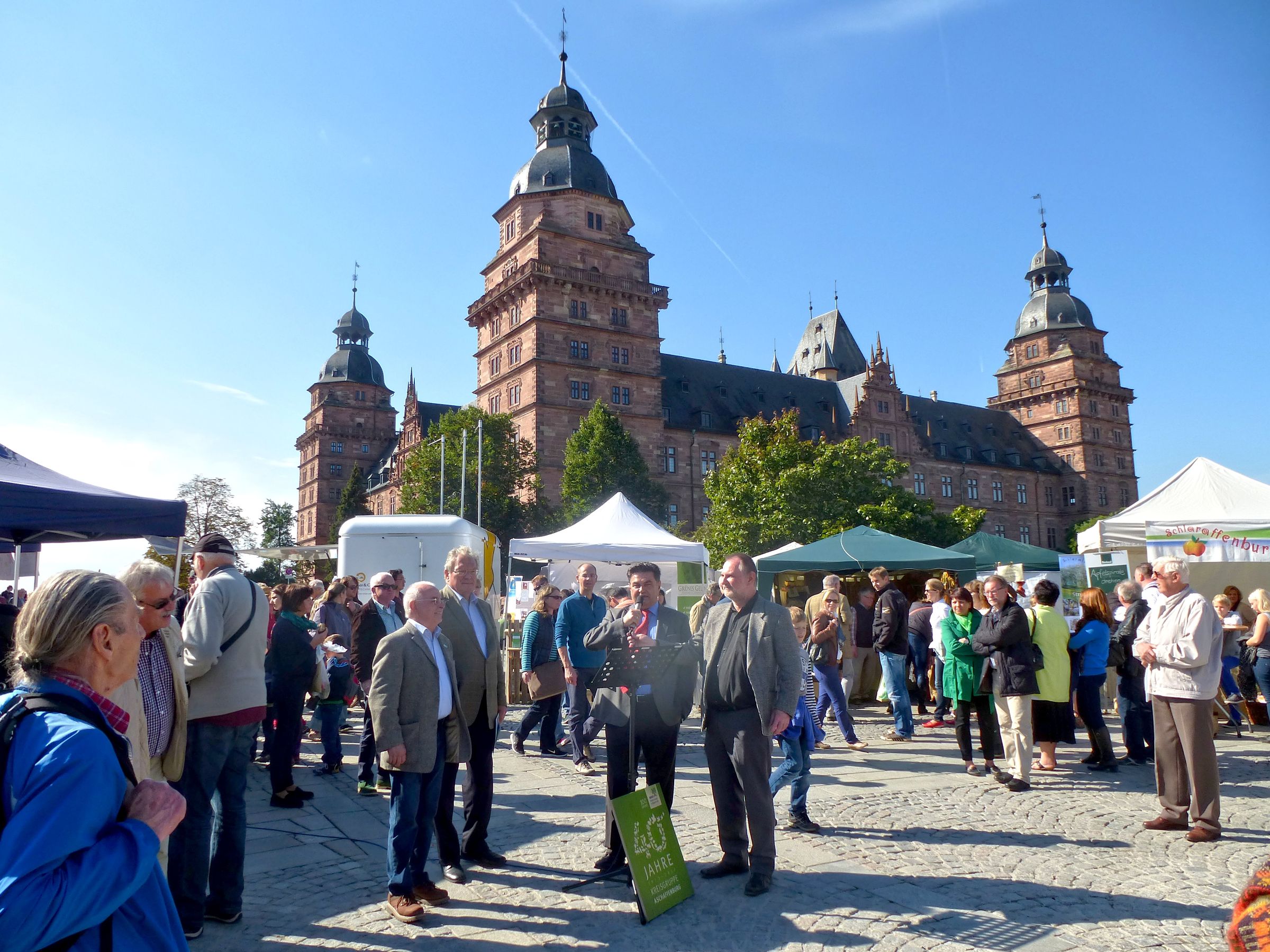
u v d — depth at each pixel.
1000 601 8.66
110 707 2.22
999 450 98.69
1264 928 1.86
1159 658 6.81
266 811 7.92
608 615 6.49
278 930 4.87
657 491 56.59
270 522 114.00
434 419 91.69
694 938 4.72
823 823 7.12
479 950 4.57
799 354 103.81
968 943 4.58
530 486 58.03
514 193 68.44
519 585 16.83
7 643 6.29
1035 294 107.31
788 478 46.91
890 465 50.91
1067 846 6.41
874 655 15.88
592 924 4.94
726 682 5.69
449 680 5.61
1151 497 15.42
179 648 4.59
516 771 9.59
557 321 62.97
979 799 8.00
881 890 5.44
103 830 1.93
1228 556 13.92
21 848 1.77
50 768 1.87
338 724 9.86
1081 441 99.50
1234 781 8.80
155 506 7.93
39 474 7.66
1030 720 8.50
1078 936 4.65
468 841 6.04
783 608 5.73
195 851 4.82
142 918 2.11
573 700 9.55
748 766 5.53
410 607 5.39
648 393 66.69
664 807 5.54
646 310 67.69
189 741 4.91
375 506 105.62
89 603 2.15
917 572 17.55
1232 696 12.73
